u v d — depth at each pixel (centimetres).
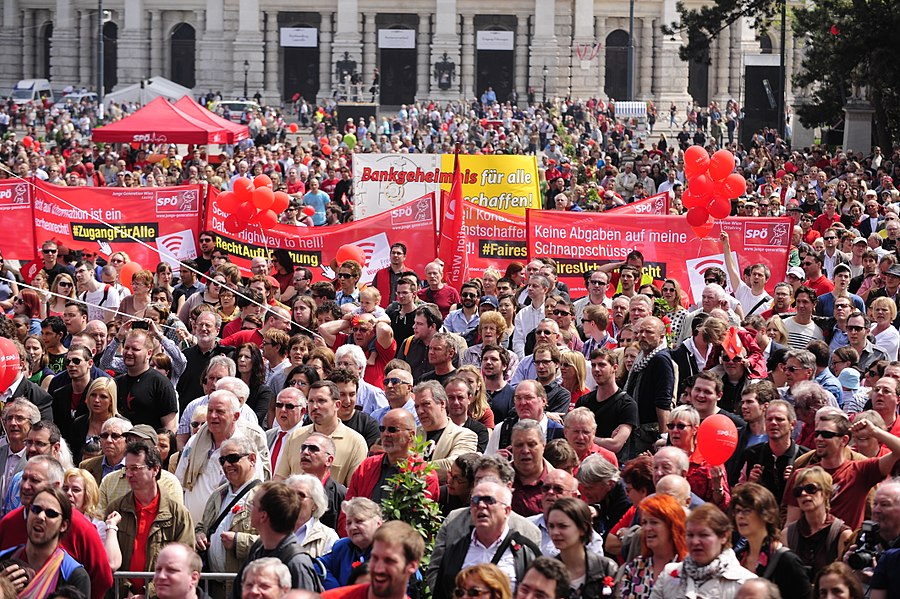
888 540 1493
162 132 6066
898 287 2892
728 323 2098
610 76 14112
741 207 4219
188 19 14375
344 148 7550
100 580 1549
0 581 1380
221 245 3362
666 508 1424
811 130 8881
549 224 3181
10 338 2359
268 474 1841
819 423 1670
